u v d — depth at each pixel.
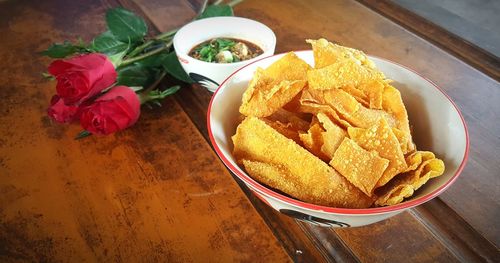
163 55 0.41
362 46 0.43
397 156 0.23
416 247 0.26
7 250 0.27
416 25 0.47
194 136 0.35
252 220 0.28
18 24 0.50
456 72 0.39
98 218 0.28
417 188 0.24
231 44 0.39
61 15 0.52
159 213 0.29
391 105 0.27
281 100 0.27
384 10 0.50
